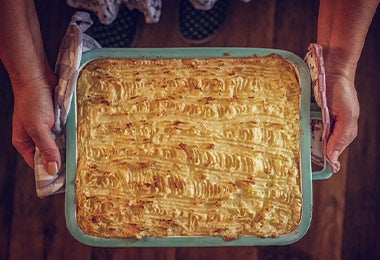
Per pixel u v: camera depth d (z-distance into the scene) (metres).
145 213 0.54
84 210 0.54
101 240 0.54
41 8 0.90
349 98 0.55
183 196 0.54
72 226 0.54
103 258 0.88
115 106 0.55
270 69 0.56
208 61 0.56
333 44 0.56
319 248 0.89
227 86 0.56
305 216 0.55
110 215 0.54
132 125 0.55
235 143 0.55
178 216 0.54
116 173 0.54
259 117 0.55
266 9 0.91
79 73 0.56
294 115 0.55
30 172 0.89
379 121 0.90
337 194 0.89
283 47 0.90
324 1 0.57
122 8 0.84
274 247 0.89
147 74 0.56
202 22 0.88
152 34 0.90
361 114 0.90
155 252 0.88
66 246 0.88
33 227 0.88
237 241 0.54
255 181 0.54
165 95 0.56
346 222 0.89
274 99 0.55
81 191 0.54
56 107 0.54
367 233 0.89
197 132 0.55
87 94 0.56
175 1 0.90
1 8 0.51
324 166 0.57
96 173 0.54
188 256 0.88
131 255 0.88
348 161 0.90
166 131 0.55
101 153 0.55
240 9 0.91
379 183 0.89
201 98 0.55
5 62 0.54
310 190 0.54
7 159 0.89
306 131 0.55
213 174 0.54
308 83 0.55
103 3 0.72
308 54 0.56
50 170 0.55
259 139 0.55
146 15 0.77
